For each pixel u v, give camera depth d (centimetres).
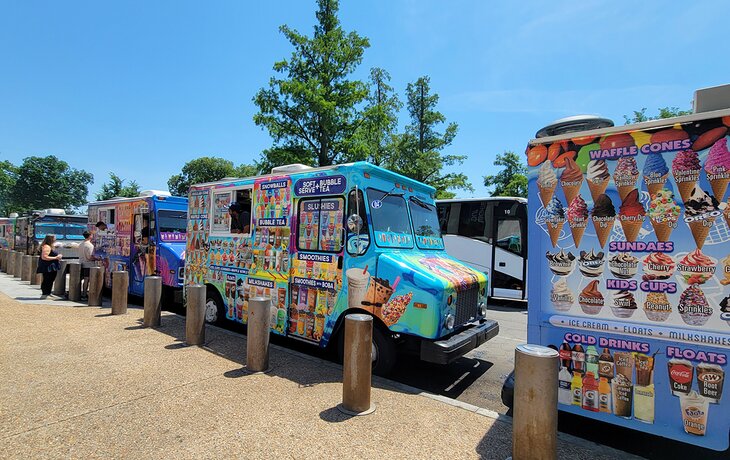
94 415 377
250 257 664
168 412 386
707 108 326
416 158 2925
